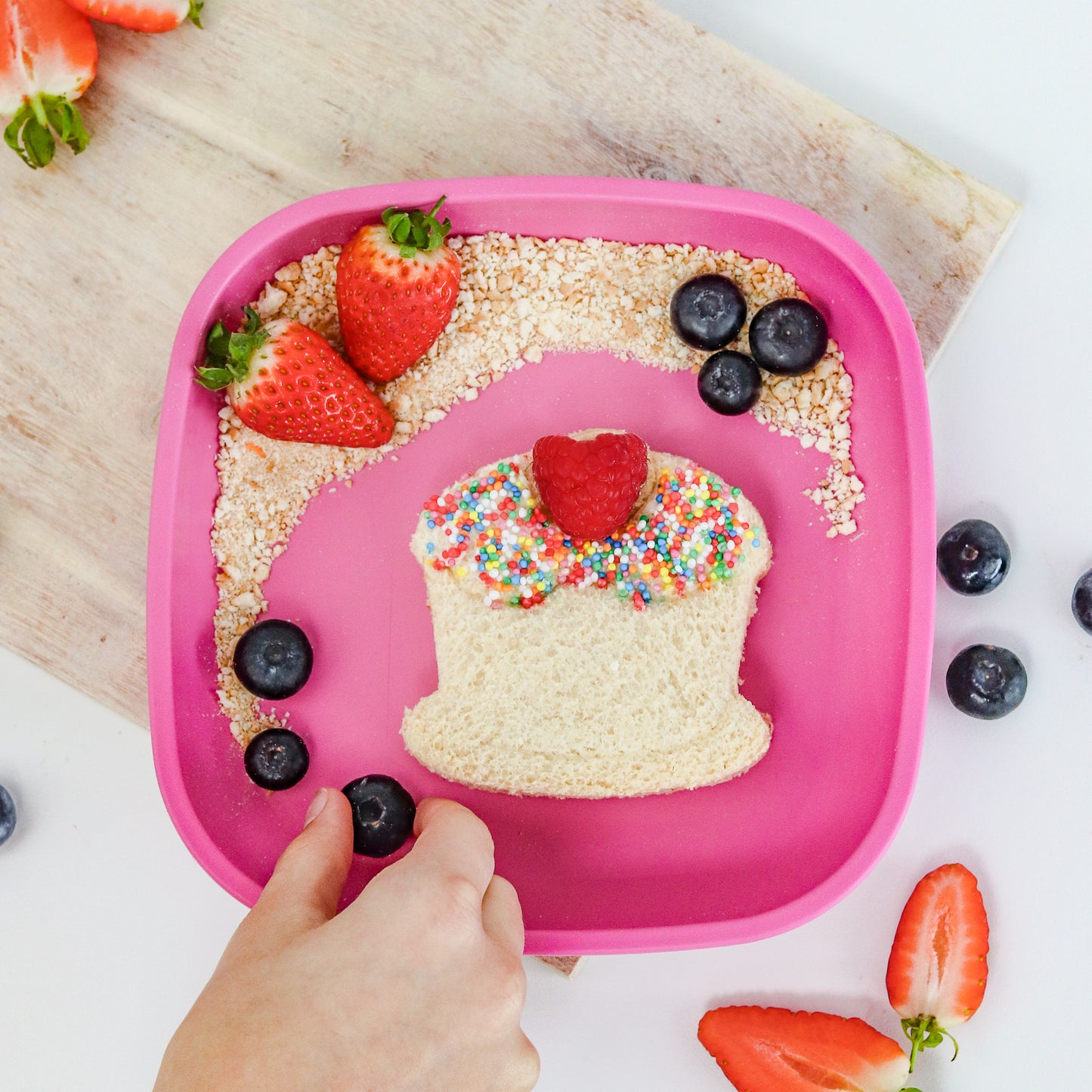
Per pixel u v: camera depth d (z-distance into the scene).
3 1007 0.47
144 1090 0.46
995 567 0.44
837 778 0.43
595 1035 0.46
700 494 0.43
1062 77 0.45
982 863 0.46
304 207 0.41
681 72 0.43
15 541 0.44
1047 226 0.45
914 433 0.42
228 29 0.43
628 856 0.43
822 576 0.44
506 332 0.44
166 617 0.42
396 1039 0.35
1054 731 0.45
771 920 0.41
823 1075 0.45
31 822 0.46
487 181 0.41
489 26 0.43
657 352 0.44
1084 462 0.45
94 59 0.43
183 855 0.46
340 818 0.39
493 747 0.43
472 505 0.43
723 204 0.41
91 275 0.44
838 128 0.43
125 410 0.44
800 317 0.42
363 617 0.44
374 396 0.43
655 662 0.43
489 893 0.38
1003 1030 0.46
